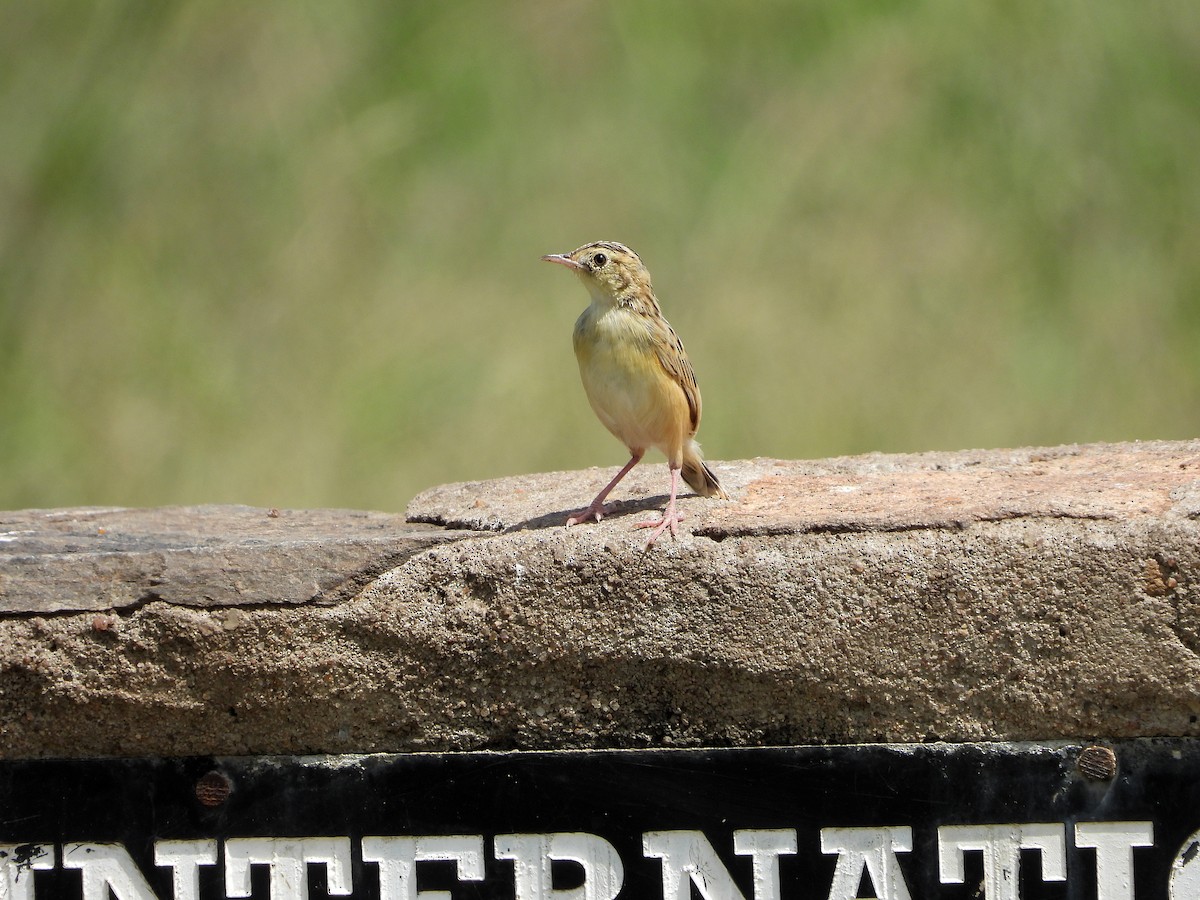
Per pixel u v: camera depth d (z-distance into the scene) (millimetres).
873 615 6777
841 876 6965
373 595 7129
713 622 6875
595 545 6969
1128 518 6711
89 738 7320
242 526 8859
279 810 7266
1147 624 6637
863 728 6918
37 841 7355
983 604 6715
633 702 7039
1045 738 6844
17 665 7219
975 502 7117
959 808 6891
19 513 9688
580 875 7105
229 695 7215
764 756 6969
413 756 7188
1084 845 6859
